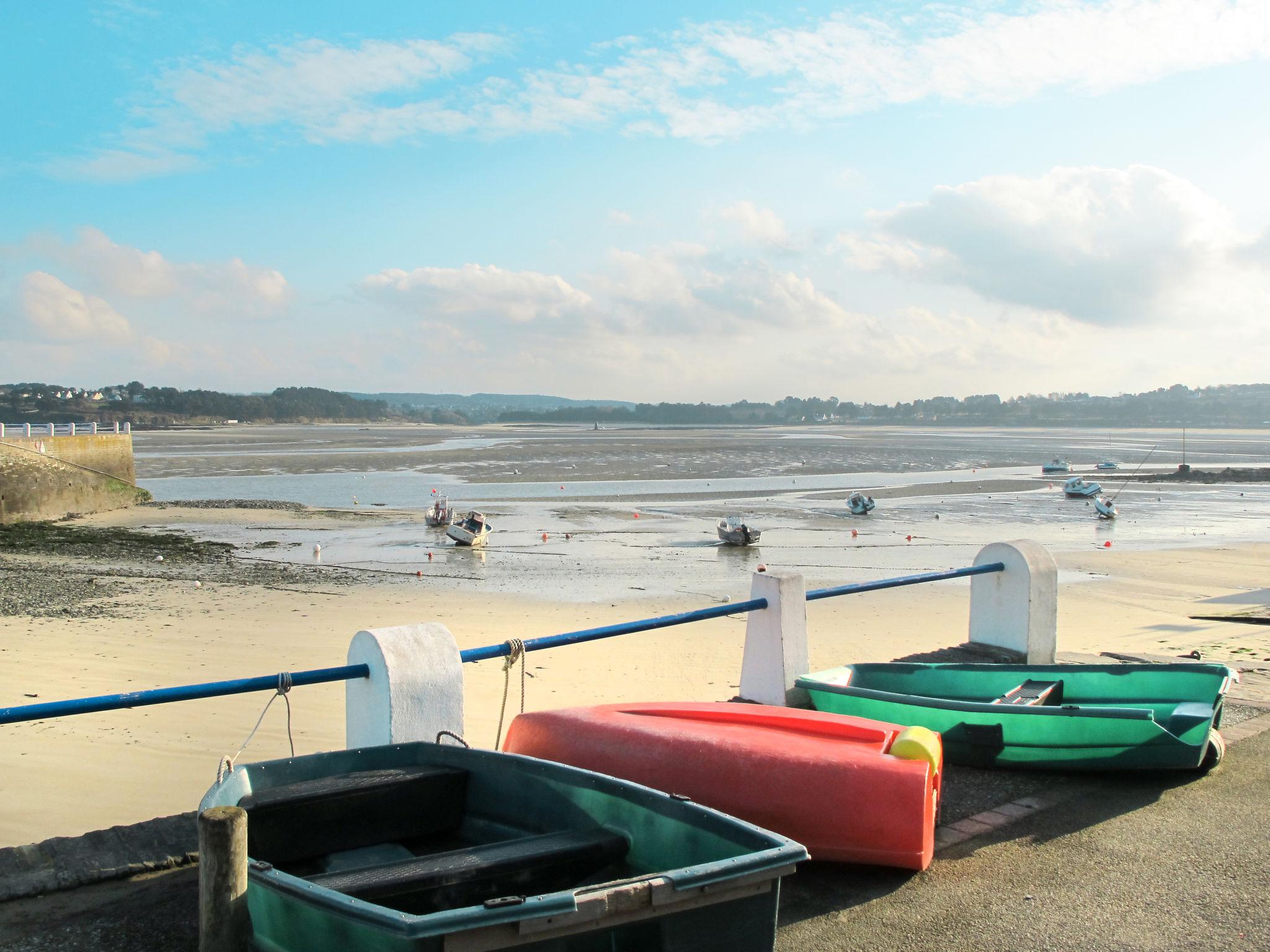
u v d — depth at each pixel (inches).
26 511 1649.9
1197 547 1402.6
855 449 4815.5
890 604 895.1
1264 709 308.5
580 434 7637.8
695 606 925.2
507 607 904.9
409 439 6205.7
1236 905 173.9
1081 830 208.7
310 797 168.1
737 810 193.9
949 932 163.8
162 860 180.9
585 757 215.0
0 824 374.6
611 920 117.7
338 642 714.2
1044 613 347.3
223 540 1432.1
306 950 125.8
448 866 144.6
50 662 623.5
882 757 192.2
